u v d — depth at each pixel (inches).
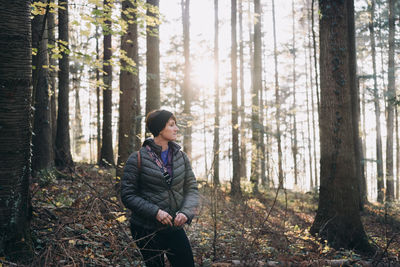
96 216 156.2
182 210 95.9
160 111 101.2
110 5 206.4
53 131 505.0
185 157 103.7
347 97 242.5
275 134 507.5
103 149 559.8
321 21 248.7
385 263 165.3
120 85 325.4
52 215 162.7
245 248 130.0
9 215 117.0
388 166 745.6
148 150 98.4
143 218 96.5
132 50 306.7
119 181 242.2
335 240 224.8
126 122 323.9
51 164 345.1
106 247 145.6
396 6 711.7
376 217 365.7
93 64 223.5
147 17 230.7
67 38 394.3
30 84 124.3
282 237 133.4
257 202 375.2
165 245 98.9
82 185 268.8
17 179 119.3
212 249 169.5
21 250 118.0
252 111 507.5
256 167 523.2
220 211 241.8
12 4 117.8
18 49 118.9
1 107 116.0
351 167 239.0
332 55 242.7
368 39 808.9
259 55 608.1
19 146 119.7
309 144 1105.4
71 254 122.1
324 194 242.1
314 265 134.0
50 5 184.4
